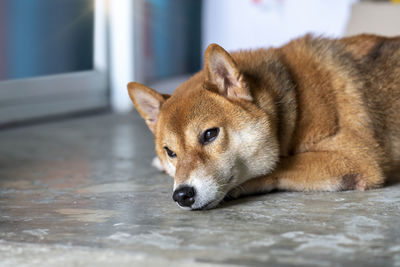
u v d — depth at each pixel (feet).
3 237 3.79
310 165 4.32
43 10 7.55
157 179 4.87
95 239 3.70
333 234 3.64
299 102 4.38
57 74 7.81
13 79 7.18
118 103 8.42
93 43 8.35
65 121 7.64
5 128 7.11
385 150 4.45
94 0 8.23
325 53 4.52
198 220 3.93
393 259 3.38
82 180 4.92
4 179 5.01
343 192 4.33
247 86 4.19
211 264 3.38
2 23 6.97
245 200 4.26
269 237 3.64
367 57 4.58
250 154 4.19
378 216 3.86
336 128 4.36
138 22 8.50
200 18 10.76
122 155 5.75
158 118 4.36
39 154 5.82
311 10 9.94
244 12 10.37
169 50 10.03
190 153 4.10
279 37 10.22
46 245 3.66
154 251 3.53
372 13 6.79
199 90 4.23
